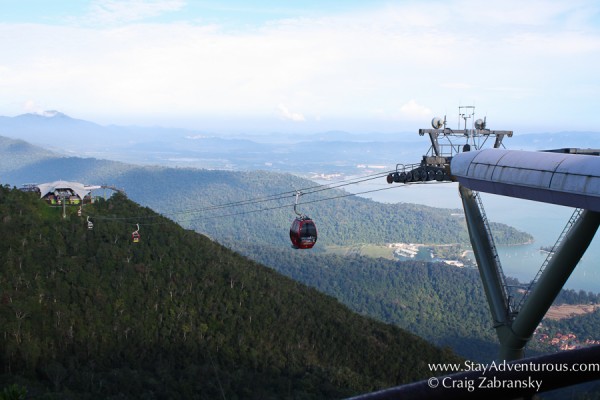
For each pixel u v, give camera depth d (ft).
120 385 140.46
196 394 145.38
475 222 60.85
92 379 139.64
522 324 53.31
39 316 153.48
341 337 208.33
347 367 190.08
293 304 219.00
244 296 205.67
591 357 7.29
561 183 39.60
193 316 182.91
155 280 188.96
